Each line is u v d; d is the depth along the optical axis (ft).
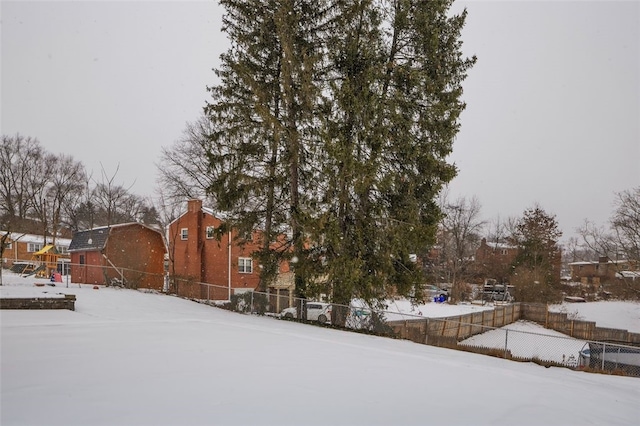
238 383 20.76
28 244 167.53
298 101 60.44
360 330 55.11
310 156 60.44
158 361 24.44
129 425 14.74
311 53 60.85
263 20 62.18
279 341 35.60
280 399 18.74
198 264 113.19
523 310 119.44
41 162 181.57
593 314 126.93
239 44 63.31
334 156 54.03
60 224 192.34
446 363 33.12
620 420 21.38
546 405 22.07
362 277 56.80
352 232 58.34
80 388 18.58
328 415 17.24
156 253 117.19
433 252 177.78
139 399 17.51
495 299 153.38
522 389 25.62
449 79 59.93
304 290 59.41
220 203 61.98
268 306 62.59
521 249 161.89
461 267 169.37
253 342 33.83
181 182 108.88
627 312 127.54
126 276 104.83
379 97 55.83
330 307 58.49
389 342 45.98
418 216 58.65
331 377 23.52
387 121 56.85
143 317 47.24
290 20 59.31
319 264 59.47
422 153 58.18
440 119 58.44
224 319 51.34
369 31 58.44
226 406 17.30
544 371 37.93
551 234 165.78
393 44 61.31
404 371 27.30
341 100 55.31
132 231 112.57
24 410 15.70
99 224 195.93
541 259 153.99
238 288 104.42
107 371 21.61
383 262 57.00
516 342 85.92
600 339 95.96
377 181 55.16
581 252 297.33
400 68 57.21
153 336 33.53
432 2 58.80
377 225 57.82
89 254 114.52
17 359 23.39
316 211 56.75
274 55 63.46
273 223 64.85
